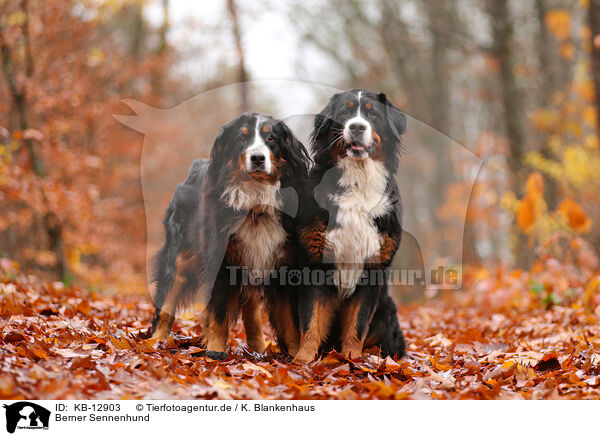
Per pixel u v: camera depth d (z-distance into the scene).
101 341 5.39
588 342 6.18
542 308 9.55
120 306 8.98
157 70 20.25
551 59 20.22
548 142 17.66
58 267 13.77
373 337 5.98
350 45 26.84
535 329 7.64
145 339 5.92
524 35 22.91
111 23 23.39
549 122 18.06
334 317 5.77
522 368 4.99
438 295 14.98
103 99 17.45
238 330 7.85
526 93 20.67
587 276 10.45
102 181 18.08
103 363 4.63
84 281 16.05
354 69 27.28
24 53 14.58
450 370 5.11
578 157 15.53
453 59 27.17
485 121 29.62
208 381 4.34
